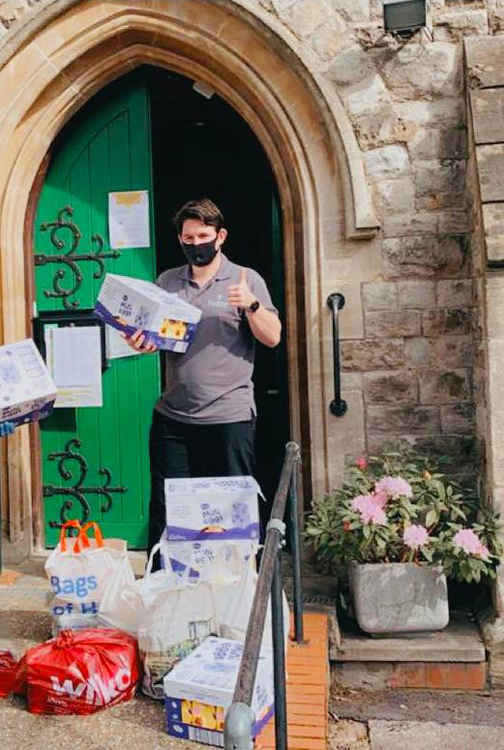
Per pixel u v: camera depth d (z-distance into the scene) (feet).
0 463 13.17
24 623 10.36
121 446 13.85
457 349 12.41
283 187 13.02
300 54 12.23
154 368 13.79
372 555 11.32
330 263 12.55
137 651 8.65
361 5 12.41
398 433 12.48
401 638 11.30
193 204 10.00
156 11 12.66
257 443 15.92
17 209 13.34
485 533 11.09
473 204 11.82
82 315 13.83
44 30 12.86
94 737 7.66
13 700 8.44
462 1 12.28
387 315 12.48
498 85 11.82
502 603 11.10
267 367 15.89
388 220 12.46
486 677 11.09
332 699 11.02
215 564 8.90
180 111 16.62
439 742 9.89
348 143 12.26
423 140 12.39
